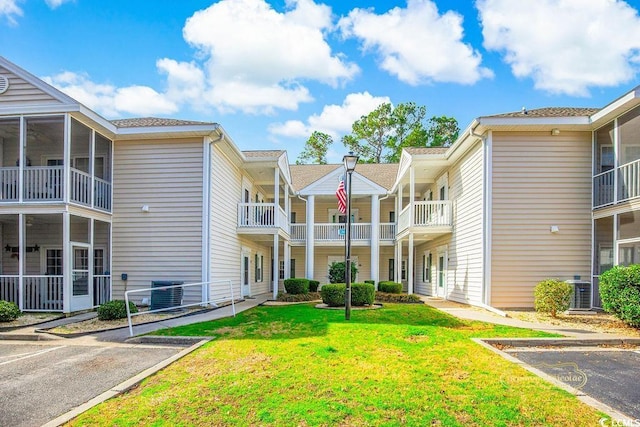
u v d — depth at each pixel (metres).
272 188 20.27
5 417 3.93
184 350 6.54
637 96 9.32
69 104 10.26
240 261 16.02
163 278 11.95
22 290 10.15
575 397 4.29
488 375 5.02
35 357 6.27
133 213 12.18
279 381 4.79
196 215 12.00
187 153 12.18
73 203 10.31
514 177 11.48
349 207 9.65
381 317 9.61
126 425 3.66
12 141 13.02
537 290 10.06
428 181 18.53
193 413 3.90
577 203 11.37
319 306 12.52
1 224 13.03
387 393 4.38
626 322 8.38
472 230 12.80
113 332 8.10
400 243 18.75
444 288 16.36
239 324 8.73
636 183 9.84
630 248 10.29
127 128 11.83
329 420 3.70
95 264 12.77
